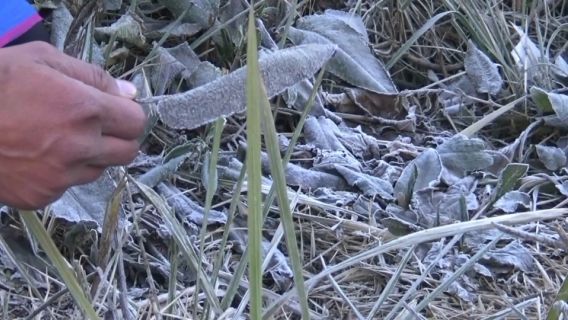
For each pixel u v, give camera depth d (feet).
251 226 2.21
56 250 2.61
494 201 4.36
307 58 2.40
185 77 4.92
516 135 5.52
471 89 5.76
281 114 5.19
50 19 4.53
